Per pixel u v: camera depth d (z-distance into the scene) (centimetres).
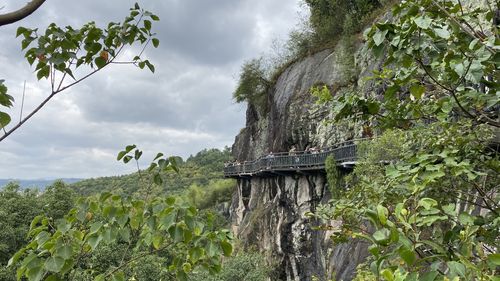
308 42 2820
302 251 1977
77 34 209
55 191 1686
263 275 1870
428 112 294
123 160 228
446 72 240
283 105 2600
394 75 282
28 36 204
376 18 2052
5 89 171
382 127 311
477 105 242
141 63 234
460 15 251
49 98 197
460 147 279
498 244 211
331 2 2570
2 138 171
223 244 218
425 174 229
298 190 2164
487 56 194
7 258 1452
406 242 133
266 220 2484
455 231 196
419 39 196
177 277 238
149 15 226
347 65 2016
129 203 213
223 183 5106
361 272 516
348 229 289
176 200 215
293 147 2403
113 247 953
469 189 295
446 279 131
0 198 1689
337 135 1911
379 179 314
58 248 192
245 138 3591
